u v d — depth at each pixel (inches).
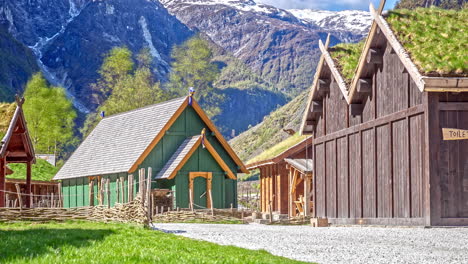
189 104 1771.7
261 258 567.8
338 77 1195.9
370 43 1069.1
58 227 970.7
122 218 1103.0
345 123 1216.8
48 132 3695.9
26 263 493.7
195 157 1705.2
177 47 4862.2
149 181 1049.5
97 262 498.6
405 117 990.4
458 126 928.3
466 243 695.1
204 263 512.4
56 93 3831.2
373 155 1099.9
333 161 1274.6
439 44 959.0
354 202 1173.1
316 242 751.1
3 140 1219.9
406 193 989.2
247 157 5364.2
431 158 920.3
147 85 3939.5
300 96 6023.6
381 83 1080.2
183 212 1425.9
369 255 599.2
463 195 930.7
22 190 2041.1
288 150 1728.6
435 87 891.4
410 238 767.1
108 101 3917.3
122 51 4033.0
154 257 538.3
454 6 4242.1
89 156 2017.7
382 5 1017.5
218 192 1727.4
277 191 1817.2
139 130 1857.8
